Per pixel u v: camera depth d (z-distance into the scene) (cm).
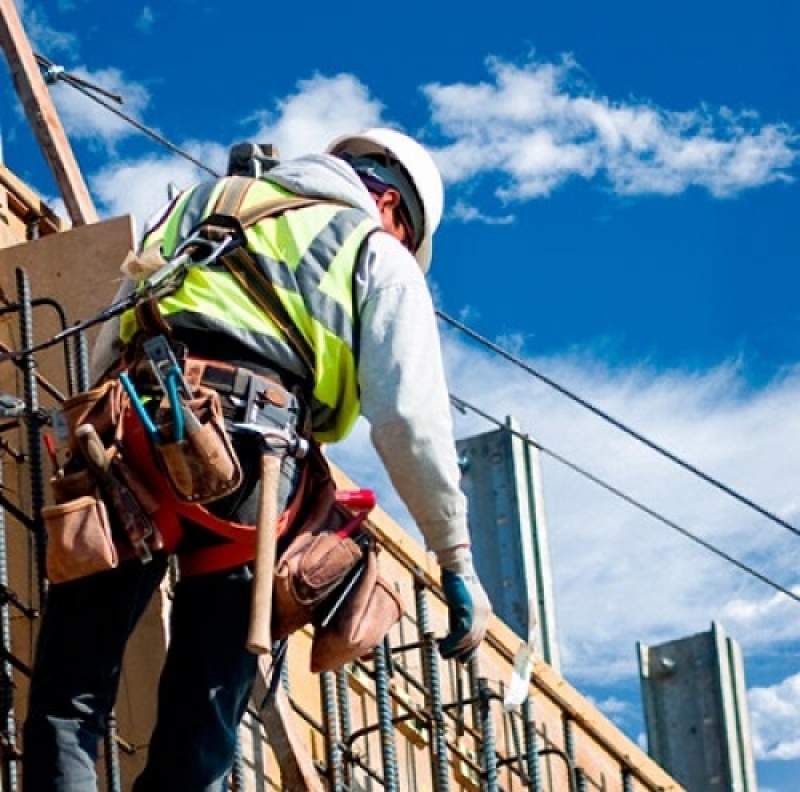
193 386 566
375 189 635
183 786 558
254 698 697
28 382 695
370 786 862
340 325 579
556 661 1182
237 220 581
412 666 912
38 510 680
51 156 859
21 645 751
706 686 1265
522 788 955
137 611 571
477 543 1197
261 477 560
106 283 781
